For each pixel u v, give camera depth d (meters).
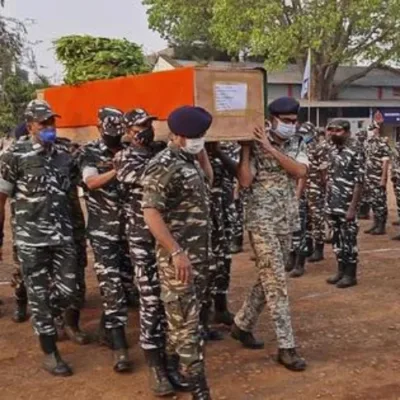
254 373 4.79
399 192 10.45
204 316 4.75
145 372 4.86
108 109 4.82
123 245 4.96
